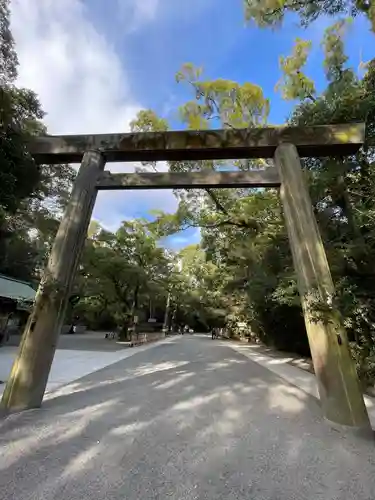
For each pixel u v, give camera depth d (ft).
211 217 41.75
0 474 8.43
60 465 8.98
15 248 66.59
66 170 34.78
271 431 12.03
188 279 132.16
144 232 72.13
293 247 16.08
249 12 21.79
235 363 33.68
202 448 10.36
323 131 17.90
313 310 14.24
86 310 102.22
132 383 21.49
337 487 7.97
